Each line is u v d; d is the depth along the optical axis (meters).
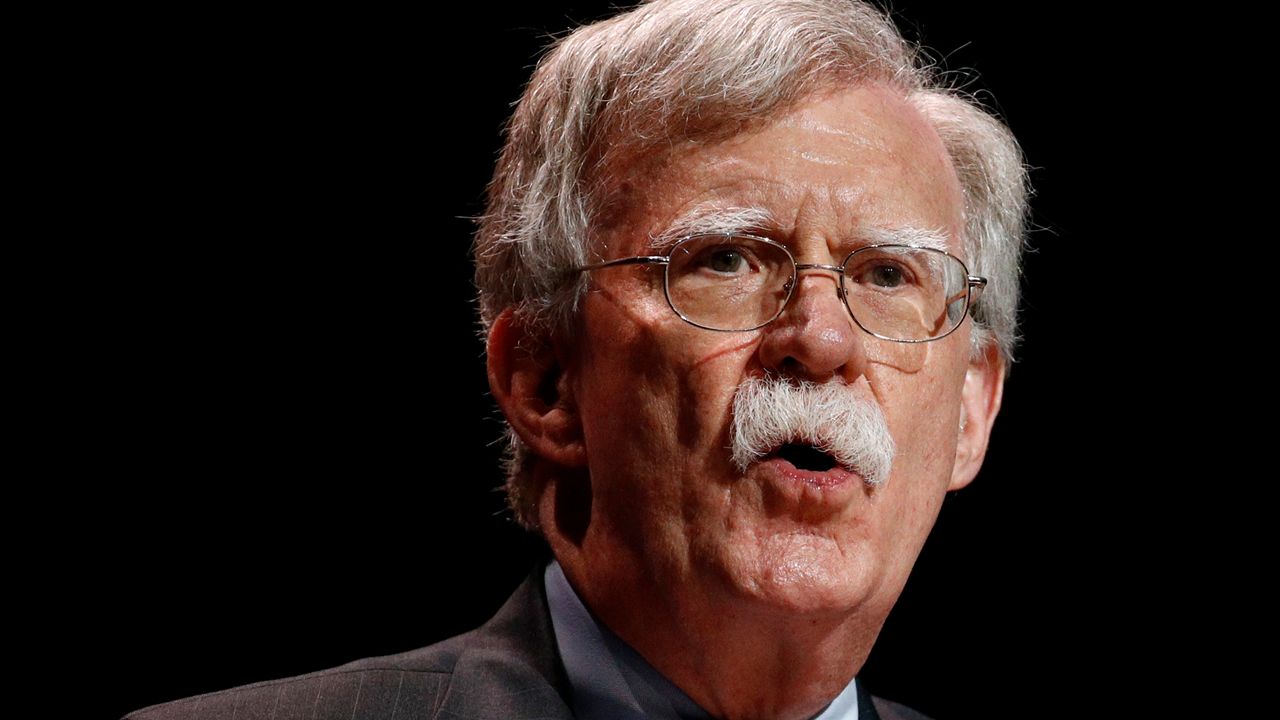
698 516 3.88
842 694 4.40
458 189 7.68
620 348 4.02
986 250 4.68
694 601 3.94
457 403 7.75
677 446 3.91
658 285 3.99
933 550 7.83
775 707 4.15
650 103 4.10
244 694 4.18
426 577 7.61
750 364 3.89
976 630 7.71
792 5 4.16
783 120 4.04
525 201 4.43
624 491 4.02
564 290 4.23
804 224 3.95
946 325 4.15
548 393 4.40
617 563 4.07
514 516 4.86
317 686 4.18
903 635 7.73
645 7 4.36
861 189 4.01
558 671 4.21
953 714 7.61
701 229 3.95
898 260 4.05
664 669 4.13
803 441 3.83
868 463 3.85
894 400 3.98
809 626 3.89
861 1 4.43
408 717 4.09
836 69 4.13
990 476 7.86
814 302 3.87
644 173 4.07
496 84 7.58
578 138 4.27
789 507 3.83
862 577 3.85
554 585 4.37
